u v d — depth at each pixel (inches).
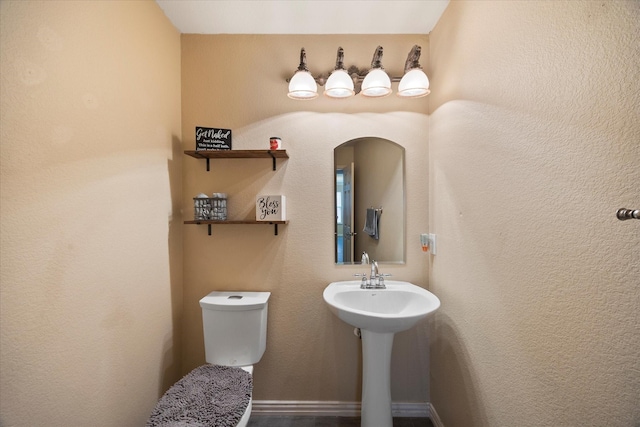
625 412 24.3
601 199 26.3
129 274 50.2
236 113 70.5
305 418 69.5
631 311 23.9
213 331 62.3
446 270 60.0
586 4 27.4
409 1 59.7
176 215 67.7
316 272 70.5
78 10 39.5
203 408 45.2
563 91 30.2
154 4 58.9
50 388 35.2
